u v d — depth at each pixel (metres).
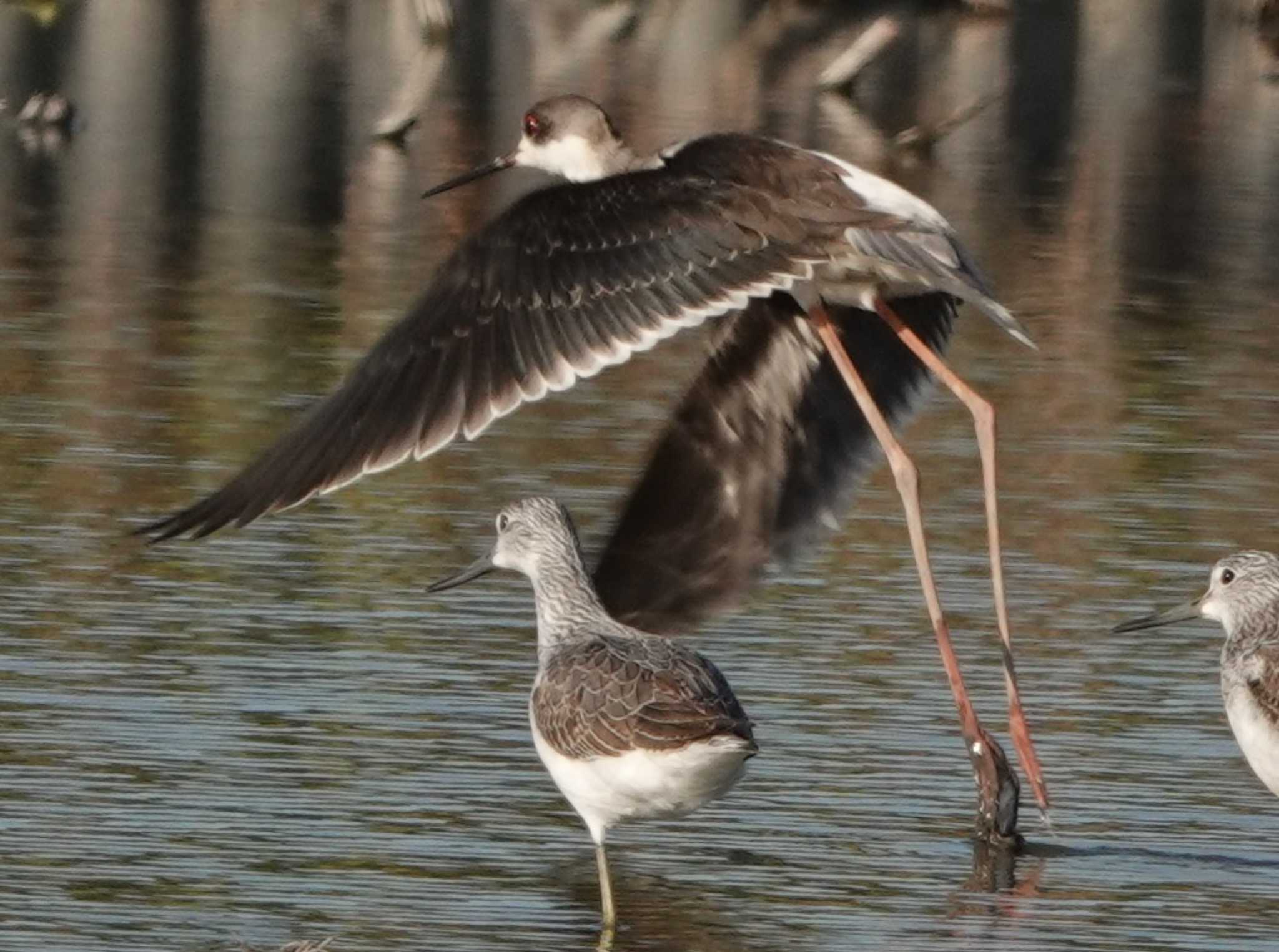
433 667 13.45
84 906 10.16
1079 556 15.92
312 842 11.01
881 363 11.18
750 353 10.96
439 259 26.09
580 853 11.19
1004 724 12.95
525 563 11.48
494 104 37.25
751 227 8.84
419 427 7.92
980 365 21.59
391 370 7.96
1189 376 21.55
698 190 8.80
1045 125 37.12
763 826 11.59
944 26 47.34
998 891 10.92
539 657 11.45
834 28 46.62
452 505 16.66
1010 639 13.21
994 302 9.35
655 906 10.62
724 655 13.78
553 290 8.28
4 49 40.25
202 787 11.56
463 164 32.66
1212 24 49.44
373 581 15.00
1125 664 14.00
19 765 11.70
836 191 9.16
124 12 44.94
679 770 10.31
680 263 8.61
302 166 31.95
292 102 36.91
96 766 11.75
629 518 11.19
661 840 11.40
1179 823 11.83
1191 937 10.45
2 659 13.20
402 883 10.64
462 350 8.09
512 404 8.09
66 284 23.84
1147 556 15.97
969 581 15.38
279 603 14.45
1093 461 18.33
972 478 17.78
